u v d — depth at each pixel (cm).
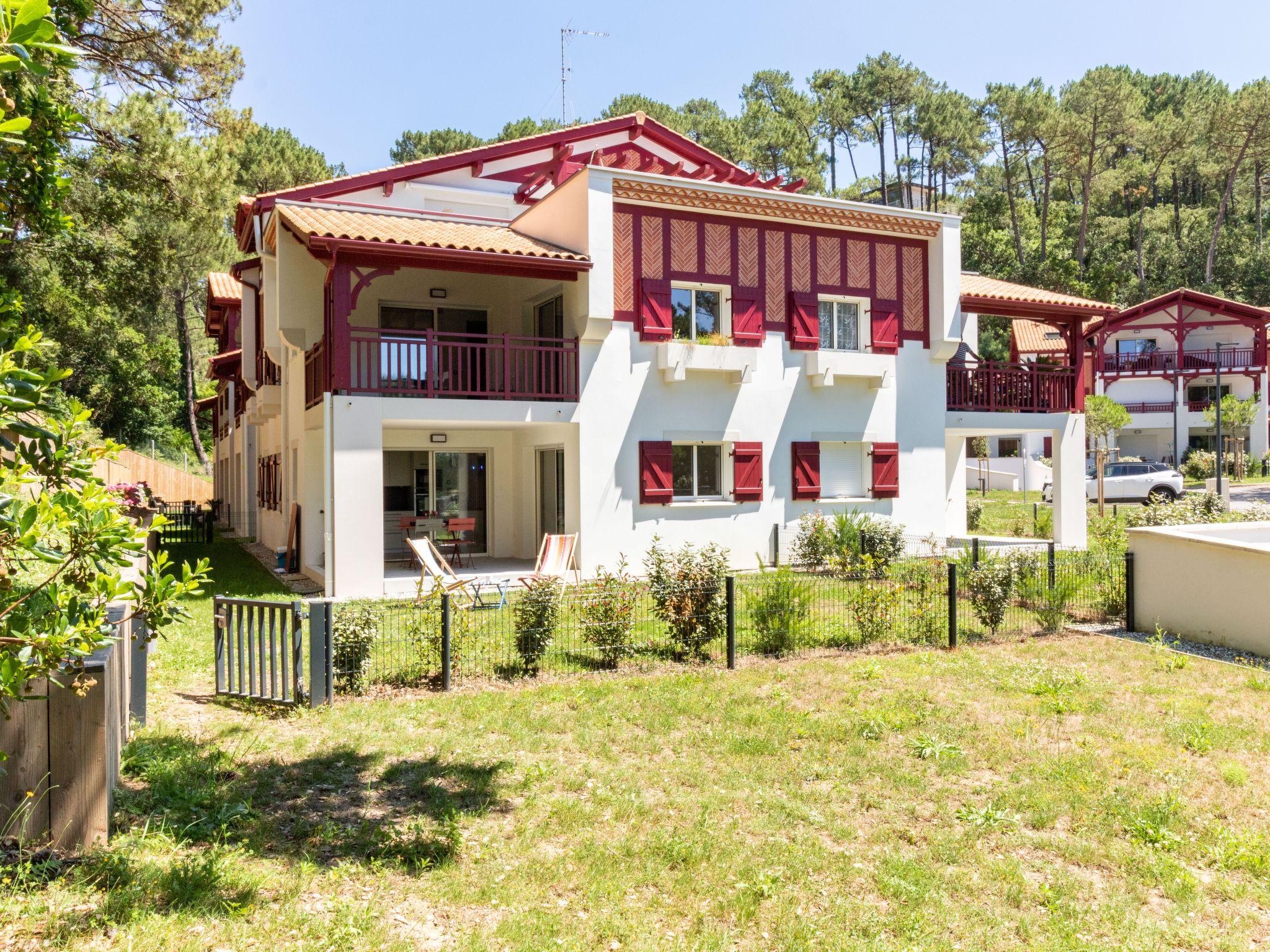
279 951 370
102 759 452
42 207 479
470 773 607
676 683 856
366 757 636
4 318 424
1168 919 427
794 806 552
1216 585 1049
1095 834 521
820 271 1775
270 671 778
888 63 5947
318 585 1508
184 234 2538
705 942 387
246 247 1880
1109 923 418
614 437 1580
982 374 2000
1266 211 6762
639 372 1605
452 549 1839
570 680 875
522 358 1830
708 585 970
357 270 1413
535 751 661
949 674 897
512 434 1886
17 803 441
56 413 335
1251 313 4344
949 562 1212
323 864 462
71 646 338
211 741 660
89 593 362
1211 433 4644
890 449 1828
